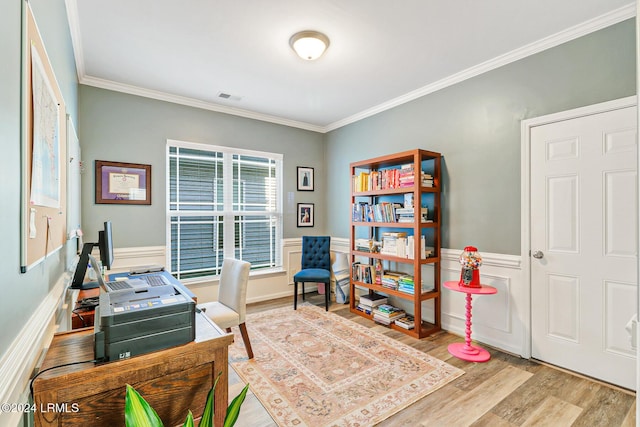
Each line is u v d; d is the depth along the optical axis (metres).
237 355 2.54
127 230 3.26
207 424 0.92
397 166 3.71
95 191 3.08
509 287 2.64
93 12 2.05
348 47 2.51
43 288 1.21
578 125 2.27
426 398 1.97
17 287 0.86
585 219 2.24
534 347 2.50
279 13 2.08
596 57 2.18
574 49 2.28
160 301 1.16
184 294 1.28
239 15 2.10
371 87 3.31
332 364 2.40
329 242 4.26
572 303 2.30
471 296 2.87
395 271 3.65
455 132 3.05
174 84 3.22
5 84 0.77
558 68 2.36
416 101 3.43
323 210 4.87
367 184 3.64
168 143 3.51
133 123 3.30
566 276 2.33
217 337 1.21
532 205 2.51
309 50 2.39
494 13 2.09
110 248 2.34
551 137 2.40
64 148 1.72
